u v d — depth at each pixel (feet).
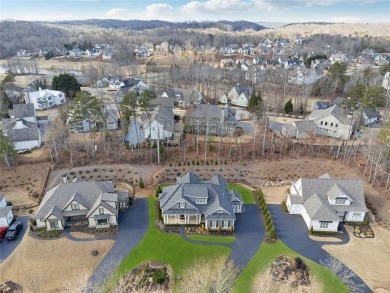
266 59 620.08
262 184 192.34
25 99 347.56
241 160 215.92
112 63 570.05
